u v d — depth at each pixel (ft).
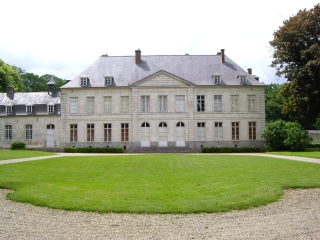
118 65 143.74
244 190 38.73
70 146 135.44
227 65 142.31
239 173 53.01
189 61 144.56
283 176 49.80
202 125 134.92
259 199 34.78
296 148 117.50
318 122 253.85
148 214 29.84
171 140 133.39
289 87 119.24
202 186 41.14
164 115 133.90
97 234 24.35
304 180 46.34
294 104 124.16
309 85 108.27
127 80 137.18
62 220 28.04
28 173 53.01
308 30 112.06
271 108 232.73
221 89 135.13
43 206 32.65
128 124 135.33
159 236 23.89
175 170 57.47
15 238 23.32
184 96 134.92
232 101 135.54
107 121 135.33
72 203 32.76
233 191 38.14
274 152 111.14
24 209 31.76
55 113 137.18
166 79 134.51
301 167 61.36
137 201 33.40
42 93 146.30
